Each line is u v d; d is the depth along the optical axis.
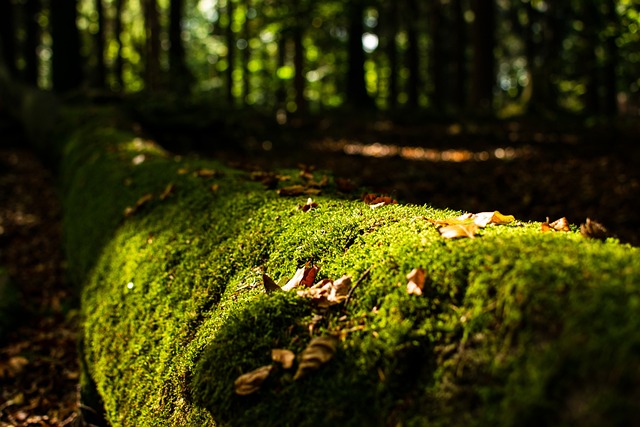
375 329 1.59
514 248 1.52
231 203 3.03
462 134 12.41
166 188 3.79
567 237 1.64
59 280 5.37
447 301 1.53
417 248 1.73
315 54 25.73
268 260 2.33
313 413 1.52
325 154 10.05
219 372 1.84
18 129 12.16
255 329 1.85
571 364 1.15
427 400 1.38
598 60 13.56
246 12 22.97
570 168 7.62
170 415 2.06
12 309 4.54
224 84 27.67
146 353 2.44
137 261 3.06
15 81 13.61
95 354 2.91
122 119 8.01
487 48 18.27
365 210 2.33
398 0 24.44
